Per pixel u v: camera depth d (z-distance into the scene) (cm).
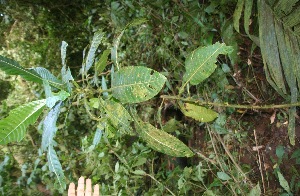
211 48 150
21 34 348
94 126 307
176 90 281
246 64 262
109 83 293
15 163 317
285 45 191
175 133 286
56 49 354
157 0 285
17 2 348
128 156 271
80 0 355
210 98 260
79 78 342
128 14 304
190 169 236
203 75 155
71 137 319
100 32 158
